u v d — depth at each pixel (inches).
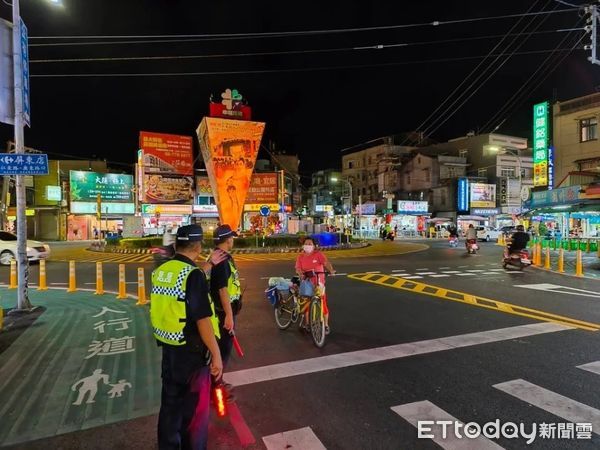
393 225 2178.9
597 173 1045.2
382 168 2516.0
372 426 148.9
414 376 195.9
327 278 545.6
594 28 582.9
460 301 381.7
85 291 458.9
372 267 681.6
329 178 3080.7
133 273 627.5
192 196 1646.2
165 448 113.8
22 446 139.6
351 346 245.0
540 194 1002.7
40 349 245.1
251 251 985.5
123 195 1834.4
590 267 684.1
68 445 139.9
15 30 336.8
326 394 176.7
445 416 156.0
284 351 237.3
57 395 180.5
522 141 2351.1
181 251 121.6
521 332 271.0
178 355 115.1
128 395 179.9
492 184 2171.5
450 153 2448.3
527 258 636.1
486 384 185.6
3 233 733.3
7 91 334.0
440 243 1520.7
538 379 190.7
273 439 140.7
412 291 440.1
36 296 425.4
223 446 136.5
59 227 1791.3
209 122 884.6
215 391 142.1
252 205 1496.1
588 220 1267.2
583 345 241.8
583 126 1159.6
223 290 169.0
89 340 263.1
